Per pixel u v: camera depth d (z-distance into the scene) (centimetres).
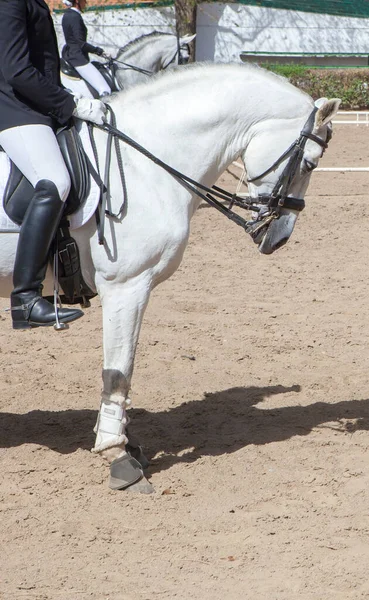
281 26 4897
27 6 730
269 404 1035
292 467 867
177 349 1220
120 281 790
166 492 815
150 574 678
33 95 736
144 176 787
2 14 715
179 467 866
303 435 945
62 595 649
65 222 773
